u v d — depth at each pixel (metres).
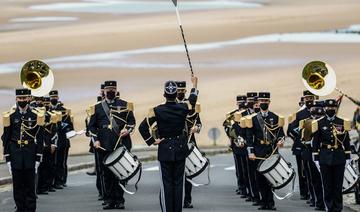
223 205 57.84
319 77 53.09
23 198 51.69
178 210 44.44
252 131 55.47
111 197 54.81
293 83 156.12
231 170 86.31
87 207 56.09
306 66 53.34
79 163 92.56
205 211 54.44
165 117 44.22
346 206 57.72
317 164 51.22
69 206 56.72
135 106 138.12
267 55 195.62
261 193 55.44
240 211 54.72
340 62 179.25
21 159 50.62
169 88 44.53
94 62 193.00
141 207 55.66
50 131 62.84
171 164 44.44
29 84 53.88
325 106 50.84
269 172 53.09
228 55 198.62
